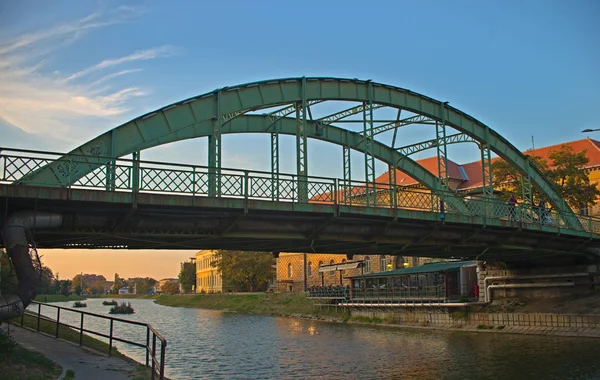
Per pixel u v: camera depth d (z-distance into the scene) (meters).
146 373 16.39
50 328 28.00
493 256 39.81
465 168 82.62
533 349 33.16
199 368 29.72
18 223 16.61
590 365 27.41
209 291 143.38
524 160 42.69
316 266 88.25
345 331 48.50
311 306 69.56
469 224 28.52
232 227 21.62
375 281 61.84
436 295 52.31
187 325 58.56
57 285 177.88
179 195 18.98
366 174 31.23
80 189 17.19
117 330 51.25
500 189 60.28
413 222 26.28
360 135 37.97
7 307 15.12
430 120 37.62
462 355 32.28
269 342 41.56
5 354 15.91
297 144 29.88
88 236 19.64
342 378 26.45
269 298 83.19
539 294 44.75
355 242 26.06
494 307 46.12
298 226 23.44
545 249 36.62
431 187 41.91
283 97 30.30
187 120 26.69
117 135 24.30
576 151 75.38
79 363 17.69
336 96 32.28
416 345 37.53
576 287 42.84
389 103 34.44
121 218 18.95
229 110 28.30
